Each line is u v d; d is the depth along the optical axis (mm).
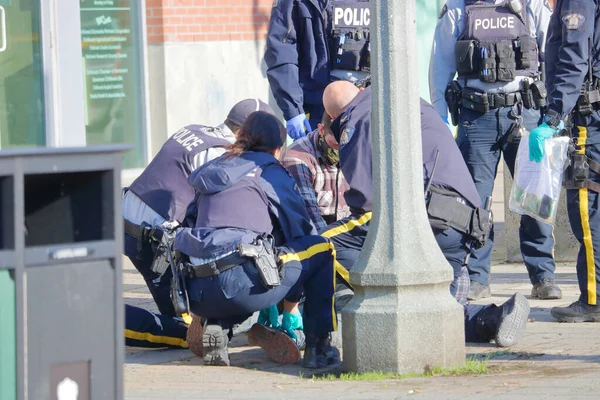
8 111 35688
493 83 27359
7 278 11117
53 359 11422
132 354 23297
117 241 11742
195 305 20828
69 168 11344
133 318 23469
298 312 22859
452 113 28109
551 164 26109
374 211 19766
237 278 20156
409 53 19422
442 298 19672
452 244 22047
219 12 41906
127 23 39844
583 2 23828
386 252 19484
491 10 27578
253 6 43062
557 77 24078
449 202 21828
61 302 11445
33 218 12430
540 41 28094
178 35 40719
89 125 38750
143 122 40469
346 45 28297
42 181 12266
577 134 24422
